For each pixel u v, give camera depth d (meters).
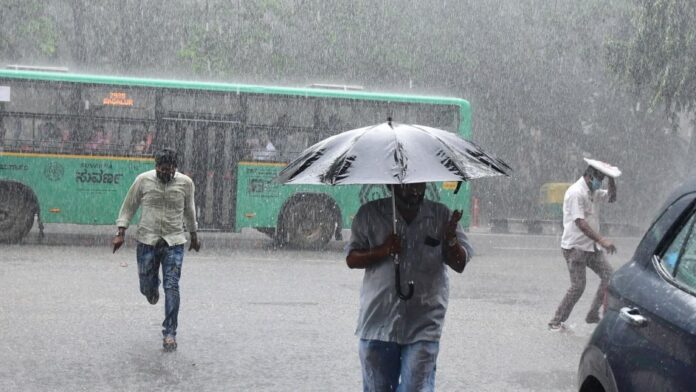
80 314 12.16
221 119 23.66
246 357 9.81
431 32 36.56
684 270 4.54
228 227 23.50
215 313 12.64
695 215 4.75
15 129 22.30
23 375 8.70
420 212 5.82
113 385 8.40
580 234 11.64
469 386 8.80
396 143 5.59
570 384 8.97
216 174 23.56
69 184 22.48
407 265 5.78
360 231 5.89
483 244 26.86
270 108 23.97
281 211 23.52
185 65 33.88
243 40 33.91
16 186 22.16
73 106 22.67
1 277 15.51
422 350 5.76
